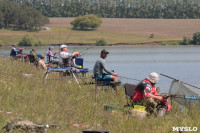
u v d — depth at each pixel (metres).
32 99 22.88
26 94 24.20
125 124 20.47
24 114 19.69
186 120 23.02
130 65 100.62
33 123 17.38
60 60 33.81
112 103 26.53
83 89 29.33
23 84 27.00
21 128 16.55
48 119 19.41
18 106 21.31
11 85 26.05
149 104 23.94
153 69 89.38
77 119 20.86
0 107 20.50
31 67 41.72
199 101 25.89
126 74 72.81
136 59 134.88
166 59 138.25
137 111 22.75
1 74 30.33
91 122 20.69
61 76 33.16
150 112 23.88
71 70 32.47
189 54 187.00
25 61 51.72
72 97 26.08
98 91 29.58
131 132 19.20
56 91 26.61
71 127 18.91
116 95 29.50
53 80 30.92
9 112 19.61
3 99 21.92
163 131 19.83
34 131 16.58
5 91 23.56
